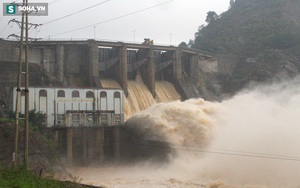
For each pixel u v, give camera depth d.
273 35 131.00
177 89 99.44
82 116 69.56
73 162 65.56
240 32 148.62
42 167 49.34
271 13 156.12
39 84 79.75
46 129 63.88
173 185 49.72
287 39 126.69
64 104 68.75
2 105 70.50
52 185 31.12
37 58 83.56
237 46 138.25
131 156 69.81
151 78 93.69
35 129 56.16
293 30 134.62
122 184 50.28
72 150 65.31
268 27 142.88
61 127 65.62
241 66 120.50
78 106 69.81
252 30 145.38
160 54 106.00
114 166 67.75
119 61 90.44
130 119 72.62
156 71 102.06
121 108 73.62
